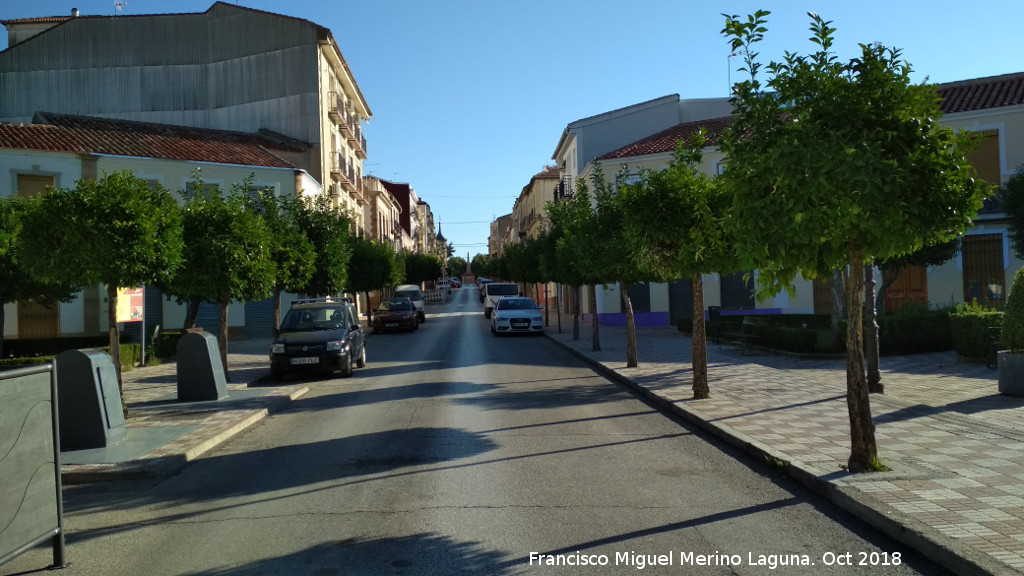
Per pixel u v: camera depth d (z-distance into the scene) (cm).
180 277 1224
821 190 520
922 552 427
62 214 880
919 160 543
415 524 511
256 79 3353
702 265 994
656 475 643
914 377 1192
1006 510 471
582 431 864
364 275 3006
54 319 2272
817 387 1114
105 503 595
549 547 458
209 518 541
